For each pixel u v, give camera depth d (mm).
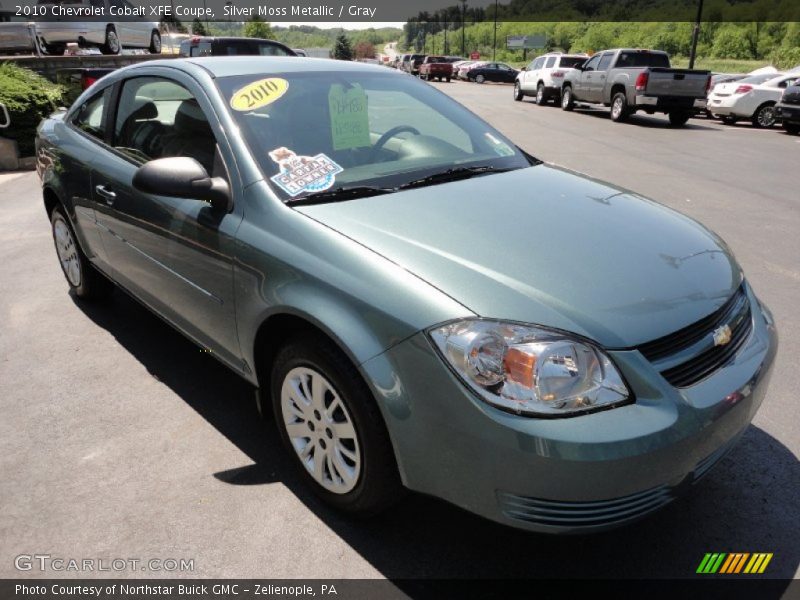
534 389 1873
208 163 2836
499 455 1874
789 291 4863
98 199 3572
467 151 3258
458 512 2521
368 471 2215
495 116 17984
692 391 2045
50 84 12141
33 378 3488
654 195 8031
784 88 16641
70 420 3104
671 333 2055
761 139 14344
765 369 2324
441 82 42406
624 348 1963
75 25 15992
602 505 1912
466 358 1904
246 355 2668
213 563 2268
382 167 2893
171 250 2980
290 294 2309
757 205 7617
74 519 2461
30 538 2371
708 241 2650
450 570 2244
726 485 2686
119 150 3531
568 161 10492
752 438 3004
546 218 2537
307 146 2830
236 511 2510
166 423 3086
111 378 3494
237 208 2619
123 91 3615
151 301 3402
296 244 2363
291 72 3205
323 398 2363
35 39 15656
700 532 2426
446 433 1949
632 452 1854
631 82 16625
